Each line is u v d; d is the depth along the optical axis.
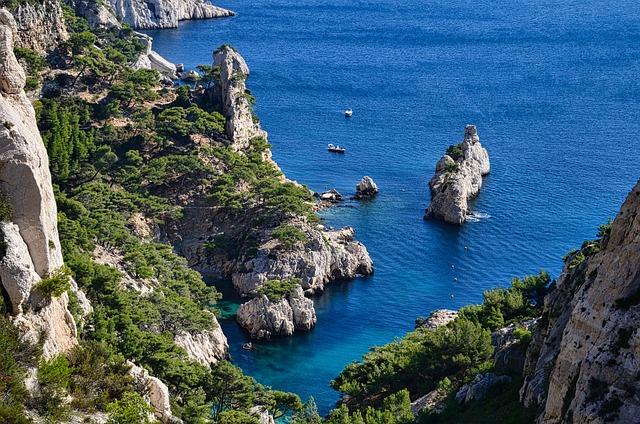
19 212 92.62
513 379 125.81
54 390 88.81
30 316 91.56
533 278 179.25
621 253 90.56
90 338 125.38
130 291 171.00
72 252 165.75
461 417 120.56
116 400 93.81
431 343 155.62
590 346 89.94
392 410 134.12
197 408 127.06
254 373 187.25
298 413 152.25
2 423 80.62
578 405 87.19
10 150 91.56
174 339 167.62
